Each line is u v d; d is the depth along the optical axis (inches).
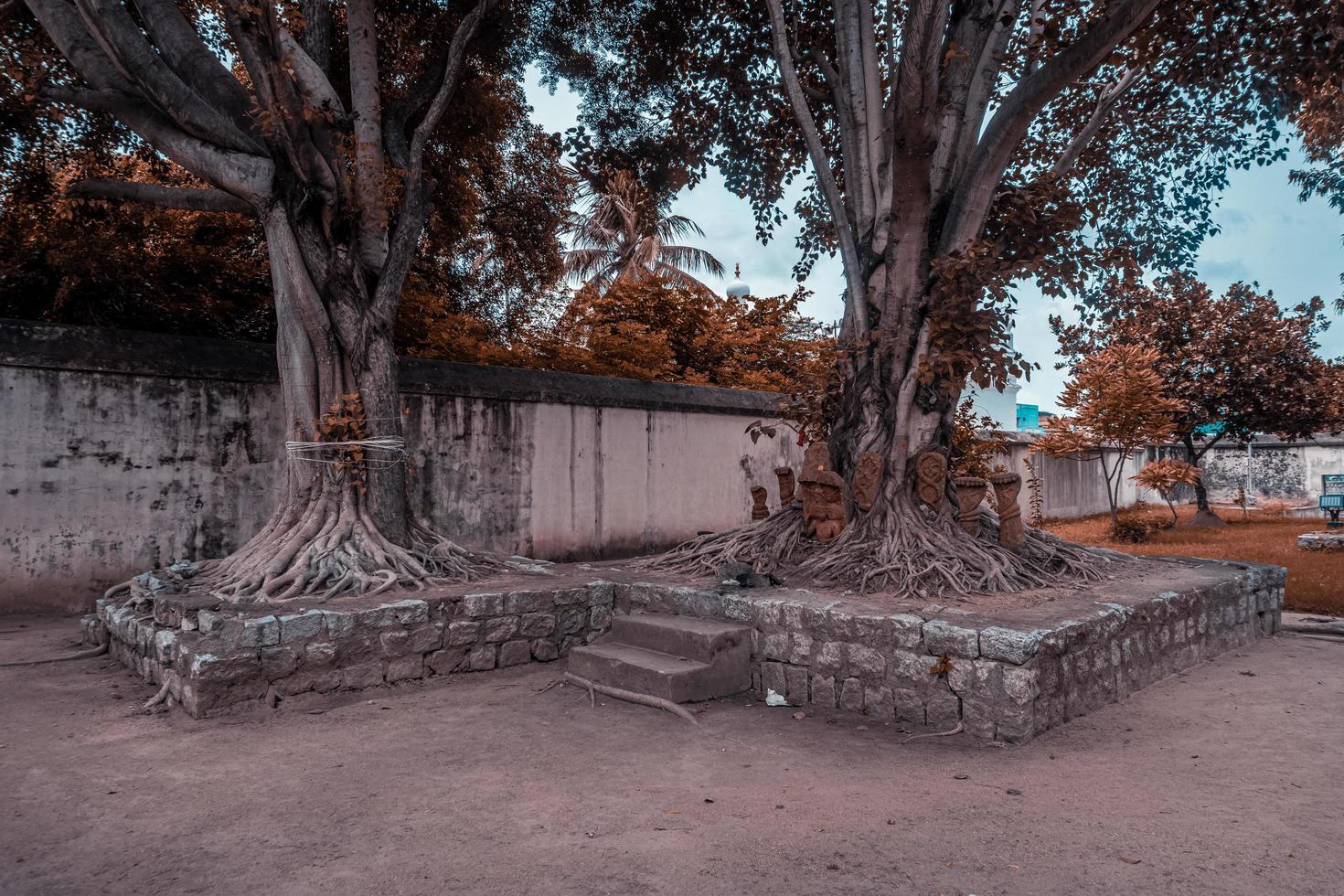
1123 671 216.7
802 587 249.1
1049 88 242.4
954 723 186.9
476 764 165.8
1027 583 246.8
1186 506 956.0
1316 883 112.5
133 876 117.0
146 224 389.1
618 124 423.2
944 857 122.0
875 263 283.0
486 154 475.2
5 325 291.4
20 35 322.0
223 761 166.2
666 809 141.9
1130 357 627.2
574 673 237.0
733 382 621.6
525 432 424.8
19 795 147.8
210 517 334.0
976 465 363.6
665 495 489.1
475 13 311.1
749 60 380.2
